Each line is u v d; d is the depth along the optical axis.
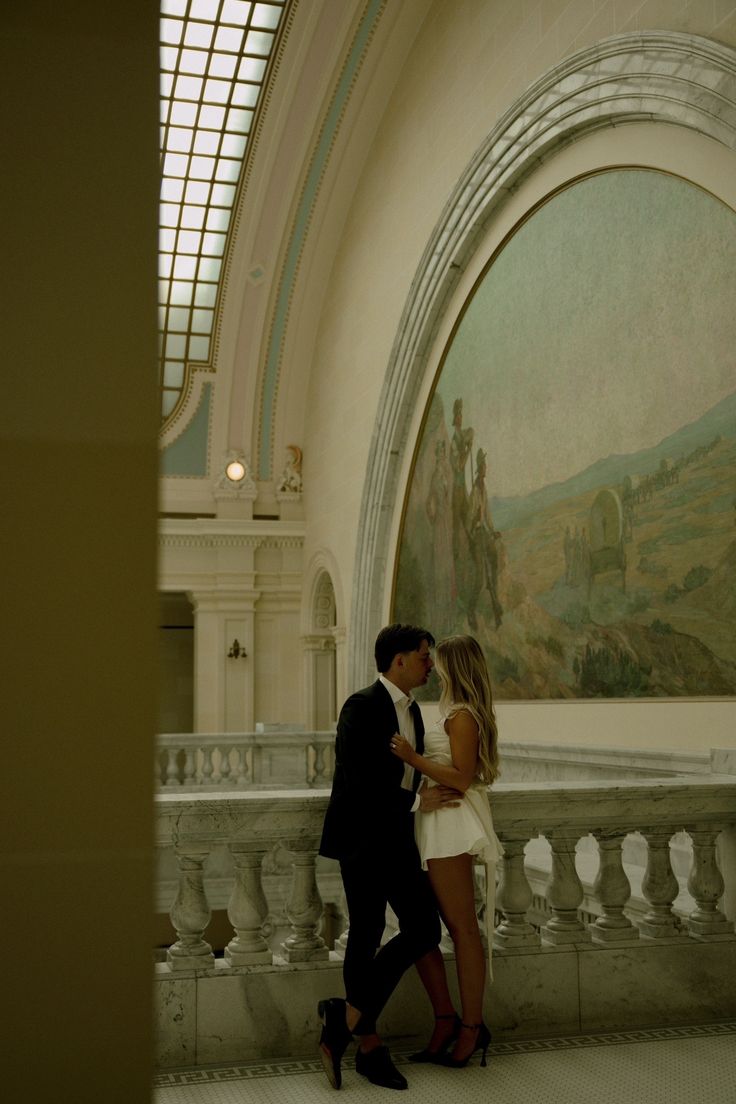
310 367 21.00
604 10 9.66
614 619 9.16
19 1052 1.33
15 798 1.36
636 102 8.74
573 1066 4.28
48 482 1.40
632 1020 4.88
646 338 8.77
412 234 15.05
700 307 8.00
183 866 4.54
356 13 15.43
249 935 4.56
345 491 18.02
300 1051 4.43
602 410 9.47
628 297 9.09
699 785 5.12
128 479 1.42
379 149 16.94
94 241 1.44
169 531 20.58
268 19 16.48
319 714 20.38
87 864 1.37
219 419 21.33
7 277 1.42
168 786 13.95
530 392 11.00
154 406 1.43
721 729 7.58
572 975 4.85
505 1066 4.28
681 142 8.28
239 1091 4.00
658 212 8.66
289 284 20.17
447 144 13.82
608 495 9.33
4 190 1.43
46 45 1.47
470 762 4.32
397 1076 4.02
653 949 4.97
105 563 1.40
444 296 13.36
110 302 1.44
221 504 21.05
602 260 9.57
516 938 4.86
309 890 4.66
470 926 4.30
